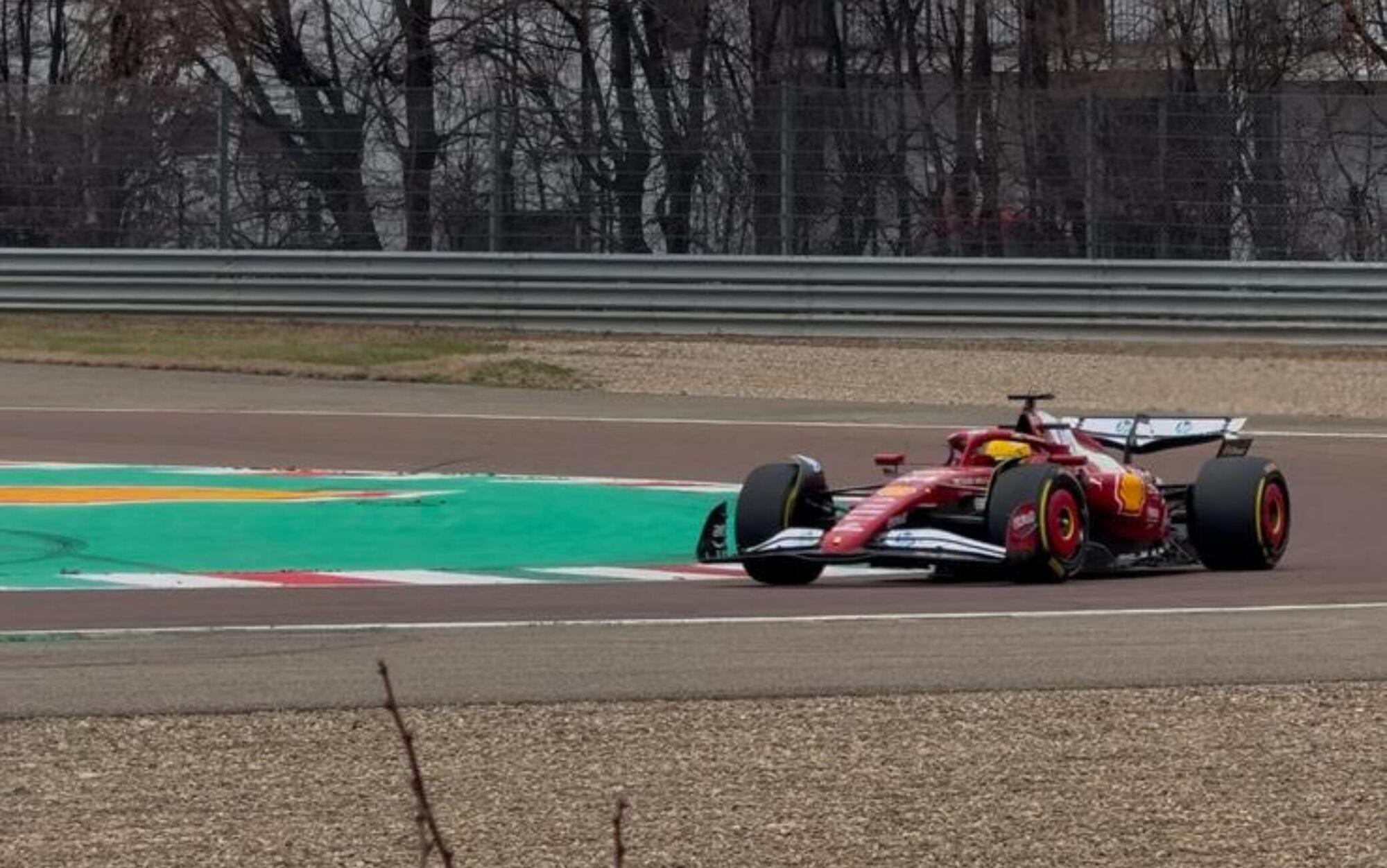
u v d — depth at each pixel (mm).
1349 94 89938
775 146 84562
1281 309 79312
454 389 68938
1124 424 38938
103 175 86438
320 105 89438
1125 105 83562
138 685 25734
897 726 23391
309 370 71375
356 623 31219
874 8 117125
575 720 23688
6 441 55406
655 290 81500
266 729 23234
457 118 86000
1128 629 30250
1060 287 80188
